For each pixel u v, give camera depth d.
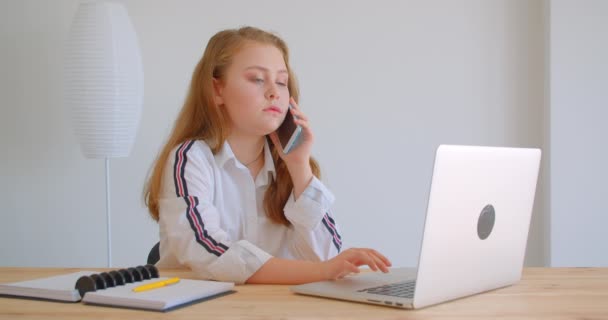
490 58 3.54
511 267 1.31
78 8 3.12
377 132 3.53
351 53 3.51
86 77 3.06
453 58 3.54
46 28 3.41
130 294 1.13
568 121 3.42
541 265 3.56
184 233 1.48
